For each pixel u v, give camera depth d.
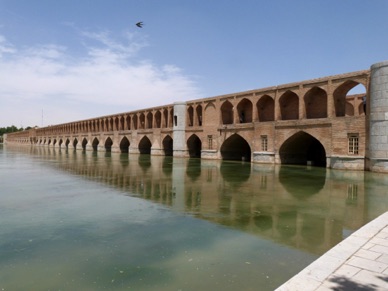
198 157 31.97
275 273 4.80
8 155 36.44
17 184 13.59
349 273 3.98
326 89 19.42
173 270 4.96
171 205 9.41
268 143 23.02
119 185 13.20
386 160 16.12
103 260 5.39
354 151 17.95
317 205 9.32
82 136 54.56
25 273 4.91
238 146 28.58
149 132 37.00
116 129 45.44
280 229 7.02
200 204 9.52
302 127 20.59
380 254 4.61
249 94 24.83
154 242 6.26
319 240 6.27
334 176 15.71
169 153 35.75
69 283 4.57
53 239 6.47
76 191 11.83
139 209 8.95
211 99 28.34
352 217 7.94
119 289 4.38
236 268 5.00
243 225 7.35
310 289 3.56
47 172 18.27
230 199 10.27
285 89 22.03
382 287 3.62
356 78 17.81
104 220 7.84
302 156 23.84
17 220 7.85
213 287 4.38
